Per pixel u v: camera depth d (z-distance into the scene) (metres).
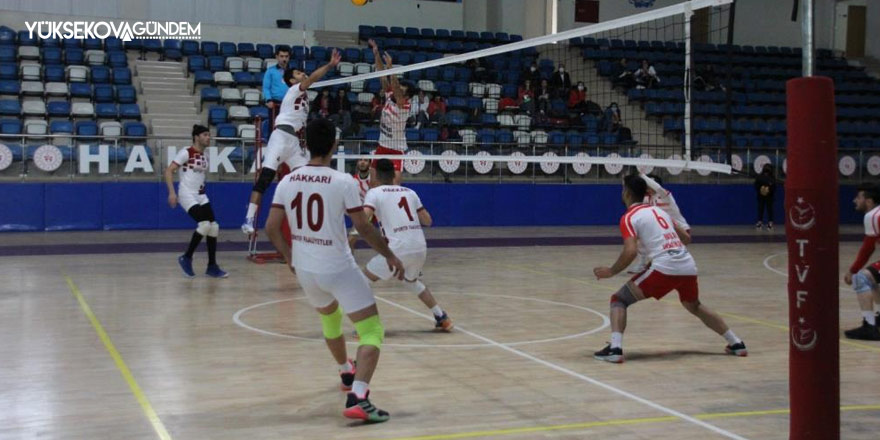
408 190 7.34
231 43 22.64
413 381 5.57
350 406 4.59
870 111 25.02
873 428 4.65
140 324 7.59
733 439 4.35
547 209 20.78
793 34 29.02
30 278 10.72
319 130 4.75
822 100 3.56
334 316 5.11
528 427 4.54
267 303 8.88
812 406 3.63
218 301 8.99
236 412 4.81
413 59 23.23
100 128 18.42
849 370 6.11
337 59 10.99
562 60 25.52
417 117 20.38
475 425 4.57
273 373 5.78
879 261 7.47
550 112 21.66
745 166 21.42
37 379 5.54
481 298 9.49
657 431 4.48
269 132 12.92
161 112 20.11
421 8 25.77
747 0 28.31
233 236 17.02
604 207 21.22
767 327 7.84
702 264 13.55
